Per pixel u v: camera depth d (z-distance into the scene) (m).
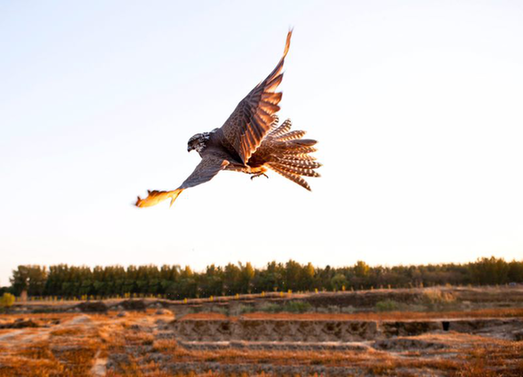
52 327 54.34
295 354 34.62
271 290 90.56
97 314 78.25
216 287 93.75
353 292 76.19
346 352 34.94
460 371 25.30
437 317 47.81
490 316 45.97
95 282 105.31
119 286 103.38
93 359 36.25
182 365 33.34
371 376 27.14
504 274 80.12
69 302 94.19
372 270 93.81
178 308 81.38
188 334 53.47
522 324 40.88
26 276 107.38
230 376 29.61
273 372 30.11
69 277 108.69
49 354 36.41
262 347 38.22
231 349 37.56
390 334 46.28
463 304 65.25
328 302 73.50
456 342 35.25
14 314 80.62
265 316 56.62
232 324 53.75
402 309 65.25
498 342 33.75
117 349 39.66
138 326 53.97
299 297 77.25
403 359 30.47
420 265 93.19
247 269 93.44
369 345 38.47
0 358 33.59
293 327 51.66
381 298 71.38
